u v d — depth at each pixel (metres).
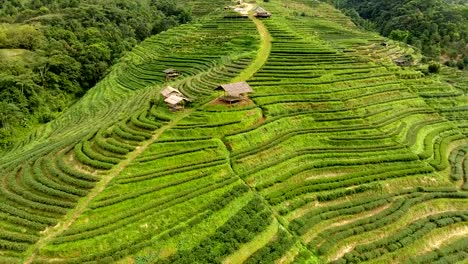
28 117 83.44
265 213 45.34
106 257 37.09
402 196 52.53
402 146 62.78
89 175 48.12
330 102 71.38
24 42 106.19
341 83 78.44
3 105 77.38
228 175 50.62
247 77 76.62
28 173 49.19
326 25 128.62
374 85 80.19
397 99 77.25
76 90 102.12
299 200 48.91
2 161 56.78
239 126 60.09
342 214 47.84
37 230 40.06
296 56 88.94
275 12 136.75
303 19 133.88
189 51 101.44
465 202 53.09
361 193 52.06
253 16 123.62
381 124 68.19
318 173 54.94
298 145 59.72
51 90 95.31
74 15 127.44
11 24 123.19
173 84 78.25
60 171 49.25
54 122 83.19
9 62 92.50
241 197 47.38
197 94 69.94
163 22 141.50
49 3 143.50
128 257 37.56
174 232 40.66
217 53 96.31
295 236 43.50
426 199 52.28
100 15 130.62
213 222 43.06
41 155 53.66
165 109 64.38
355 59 91.31
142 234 40.28
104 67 111.00
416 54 115.62
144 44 119.19
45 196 44.94
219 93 69.19
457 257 43.97
